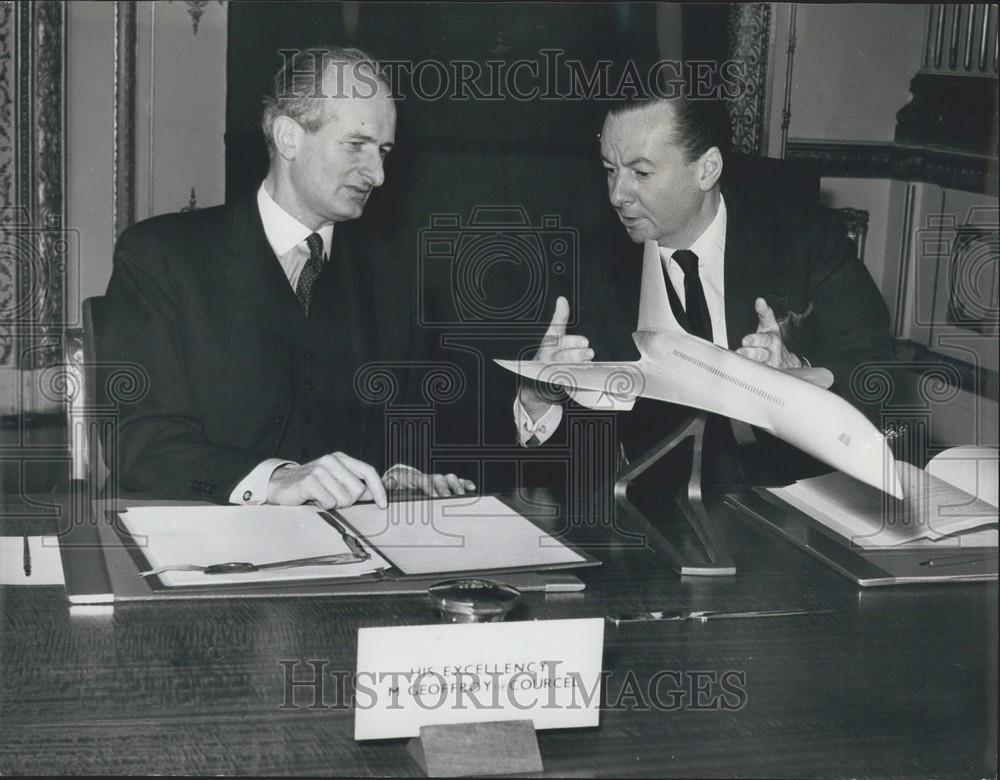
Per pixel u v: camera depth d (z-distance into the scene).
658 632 1.16
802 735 0.98
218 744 0.92
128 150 3.19
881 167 3.16
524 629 0.96
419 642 0.93
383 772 0.90
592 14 2.73
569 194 2.66
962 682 1.09
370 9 2.75
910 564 1.36
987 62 2.99
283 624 1.13
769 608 1.23
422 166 2.62
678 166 2.60
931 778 0.92
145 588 1.18
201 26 3.19
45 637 1.08
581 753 0.95
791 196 2.69
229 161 2.89
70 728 0.93
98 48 3.12
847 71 3.02
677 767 0.93
